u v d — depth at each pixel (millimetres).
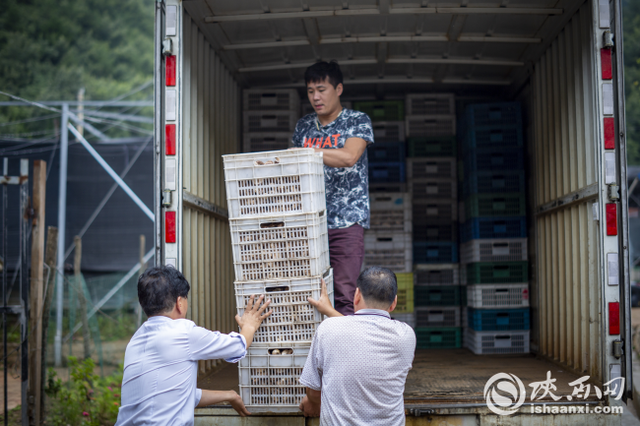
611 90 2936
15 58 23750
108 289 10852
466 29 4039
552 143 4020
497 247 4766
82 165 11562
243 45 4242
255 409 2617
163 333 2305
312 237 2539
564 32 3732
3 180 4203
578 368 3367
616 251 2857
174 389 2258
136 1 28516
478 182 4871
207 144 3910
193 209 3416
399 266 5031
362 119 3270
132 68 27047
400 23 3977
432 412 2680
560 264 3781
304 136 3410
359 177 3309
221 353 2387
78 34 26453
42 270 4555
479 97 5590
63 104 9148
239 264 2617
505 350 4660
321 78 3229
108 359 7523
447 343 5117
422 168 5477
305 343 2561
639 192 17062
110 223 11992
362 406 2201
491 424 2684
